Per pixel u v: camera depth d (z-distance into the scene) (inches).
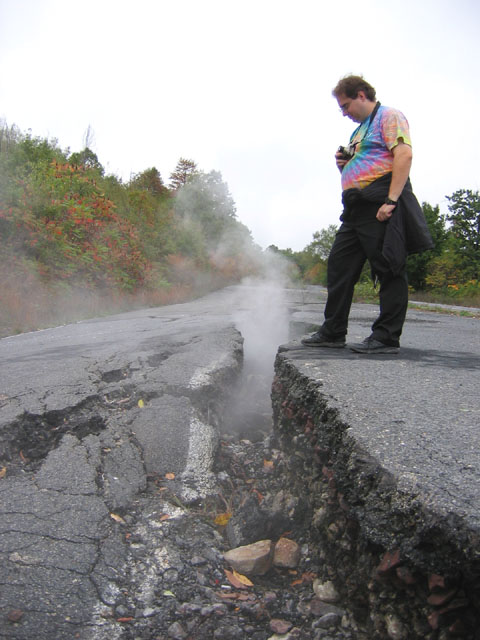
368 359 156.7
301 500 104.3
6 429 127.7
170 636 71.1
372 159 148.3
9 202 467.8
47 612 71.2
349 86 149.9
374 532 66.2
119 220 705.6
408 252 153.1
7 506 94.5
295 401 127.6
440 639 55.2
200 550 91.4
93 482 106.0
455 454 77.9
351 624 73.9
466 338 252.4
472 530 55.2
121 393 159.8
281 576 88.7
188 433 134.1
